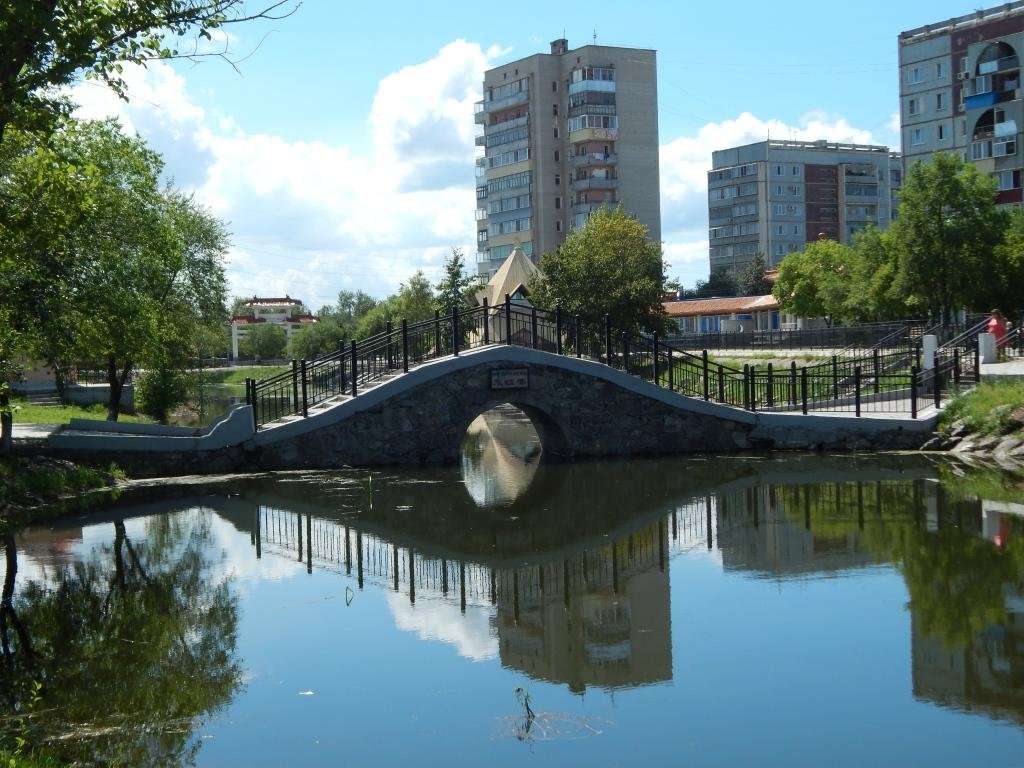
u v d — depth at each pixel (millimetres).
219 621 10086
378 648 9141
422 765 6566
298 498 17609
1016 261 37906
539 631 9547
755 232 100625
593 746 6820
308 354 87750
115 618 10219
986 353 26625
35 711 7676
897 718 7109
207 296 36219
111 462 19719
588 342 25047
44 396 46188
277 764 6613
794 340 43906
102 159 25703
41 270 17656
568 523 15062
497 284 47094
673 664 8430
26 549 13664
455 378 21750
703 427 23234
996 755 6457
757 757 6531
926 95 67938
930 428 21859
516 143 84562
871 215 103125
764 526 14227
